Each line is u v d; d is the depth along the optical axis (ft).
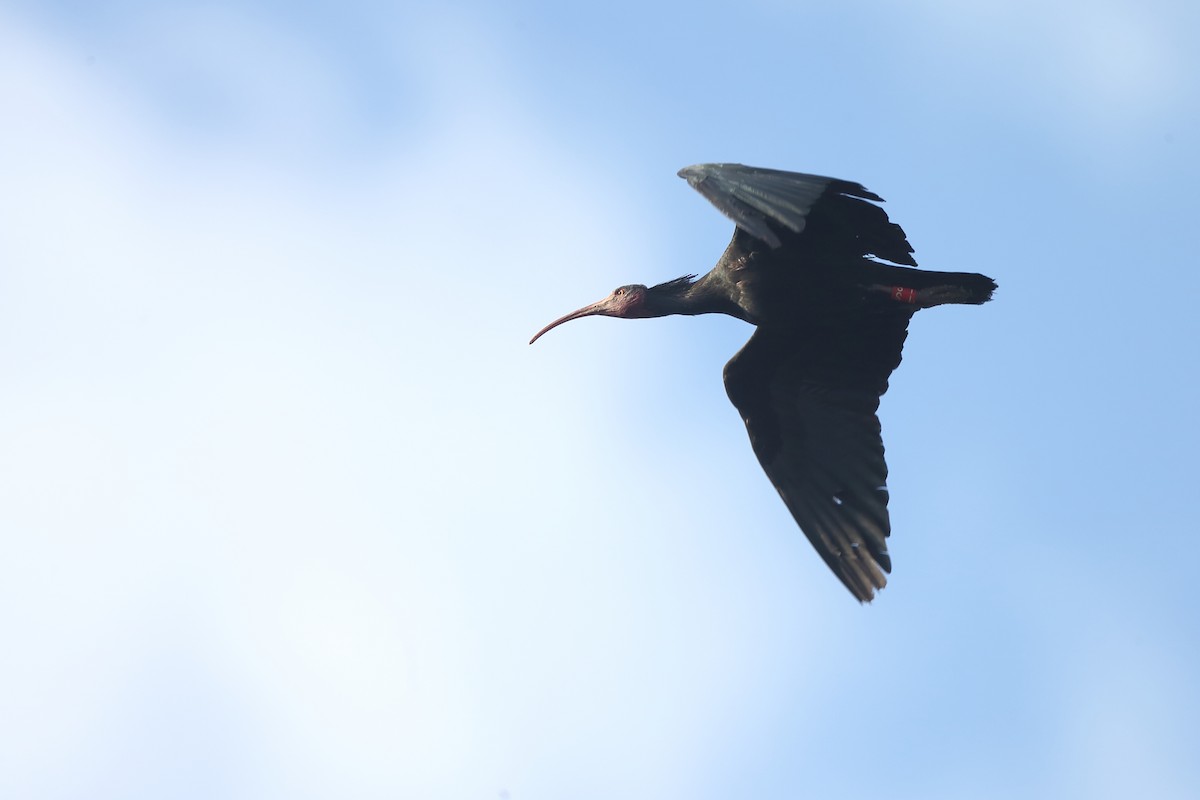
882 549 54.24
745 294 55.42
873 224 51.96
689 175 45.09
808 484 55.72
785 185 43.98
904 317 54.70
